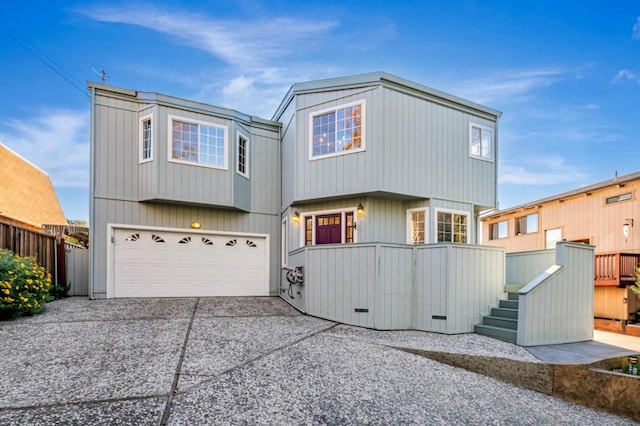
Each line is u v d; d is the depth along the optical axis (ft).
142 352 15.56
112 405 10.51
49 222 52.11
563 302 21.88
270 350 16.51
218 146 32.55
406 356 17.08
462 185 32.42
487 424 11.76
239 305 28.30
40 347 15.83
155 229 31.14
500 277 24.14
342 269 23.67
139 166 30.78
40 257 28.60
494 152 34.94
